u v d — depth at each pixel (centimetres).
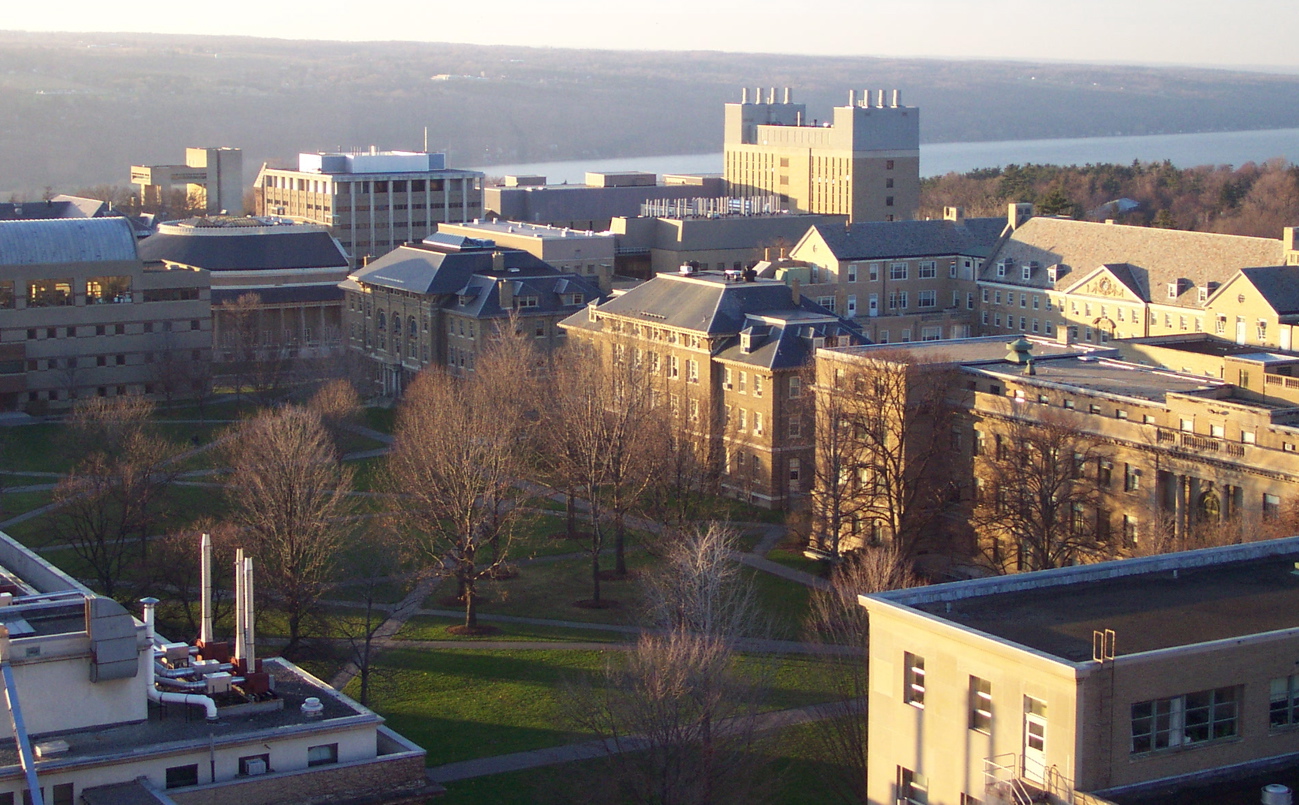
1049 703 5894
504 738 9881
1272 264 19725
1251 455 10956
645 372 16150
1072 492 12050
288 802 6038
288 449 11756
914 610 6544
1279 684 6212
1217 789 5941
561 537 15025
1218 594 6931
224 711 6391
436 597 13100
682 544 11556
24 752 5438
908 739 6600
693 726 8281
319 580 11606
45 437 19600
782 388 15975
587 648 11744
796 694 10256
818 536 13862
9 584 7031
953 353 14550
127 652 6134
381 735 6612
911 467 13438
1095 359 14162
